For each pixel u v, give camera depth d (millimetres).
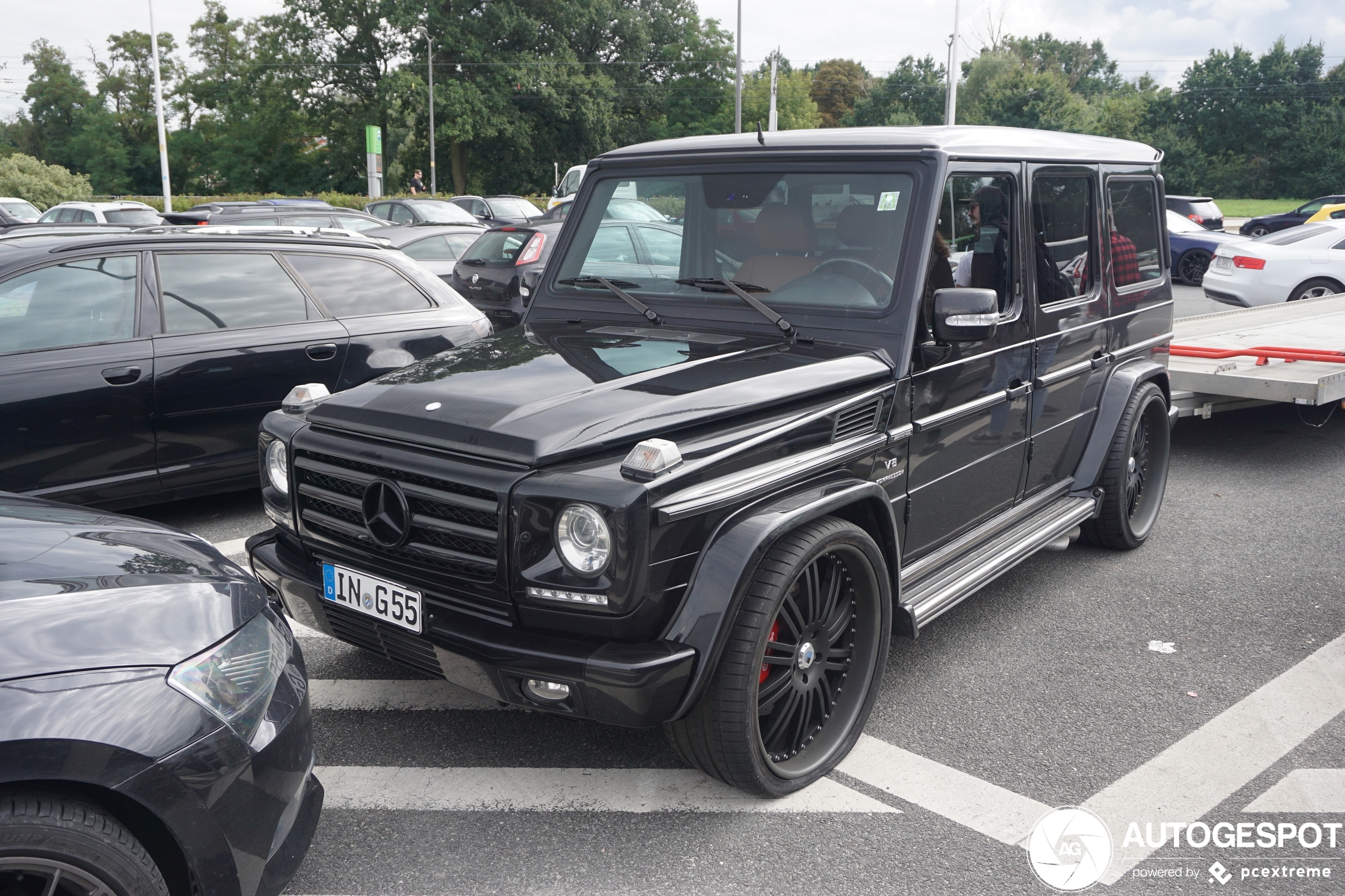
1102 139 4711
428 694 3605
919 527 3400
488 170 58562
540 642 2477
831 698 3094
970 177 3400
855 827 2799
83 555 2236
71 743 1790
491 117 52875
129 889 1837
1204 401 6719
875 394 3043
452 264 12836
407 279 6098
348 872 2586
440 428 2646
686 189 3643
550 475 2426
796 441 2779
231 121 63188
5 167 32969
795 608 2807
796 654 2863
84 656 1897
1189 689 3660
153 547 2377
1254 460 7051
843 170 3344
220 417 5242
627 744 3264
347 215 15758
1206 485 6438
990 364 3646
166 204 32812
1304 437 7762
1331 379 6105
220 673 2064
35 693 1802
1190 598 4551
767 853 2676
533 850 2686
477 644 2518
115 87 69250
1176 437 7785
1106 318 4566
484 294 11211
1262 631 4191
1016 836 2770
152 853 1994
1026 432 4027
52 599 2004
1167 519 5734
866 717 3133
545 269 3934
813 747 3033
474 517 2533
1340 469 6812
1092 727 3385
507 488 2436
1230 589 4660
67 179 34156
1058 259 4125
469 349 3373
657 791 2977
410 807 2889
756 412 2752
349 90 55031
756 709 2689
